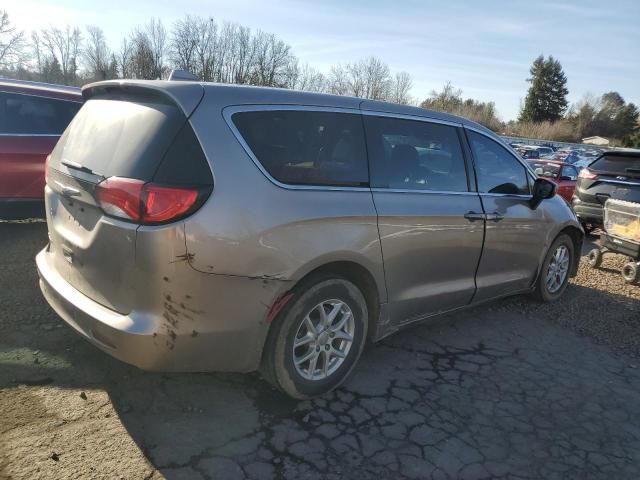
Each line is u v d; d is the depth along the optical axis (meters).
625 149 9.08
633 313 5.35
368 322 3.53
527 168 4.84
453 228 3.84
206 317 2.67
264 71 64.06
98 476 2.44
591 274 6.90
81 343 3.59
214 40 62.44
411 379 3.59
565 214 5.28
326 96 3.33
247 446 2.75
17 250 5.39
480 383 3.62
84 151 3.03
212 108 2.77
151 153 2.66
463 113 77.94
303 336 3.11
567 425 3.22
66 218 3.11
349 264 3.22
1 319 3.83
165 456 2.61
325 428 2.96
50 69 62.03
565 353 4.24
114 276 2.70
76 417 2.84
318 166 3.11
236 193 2.69
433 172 3.84
